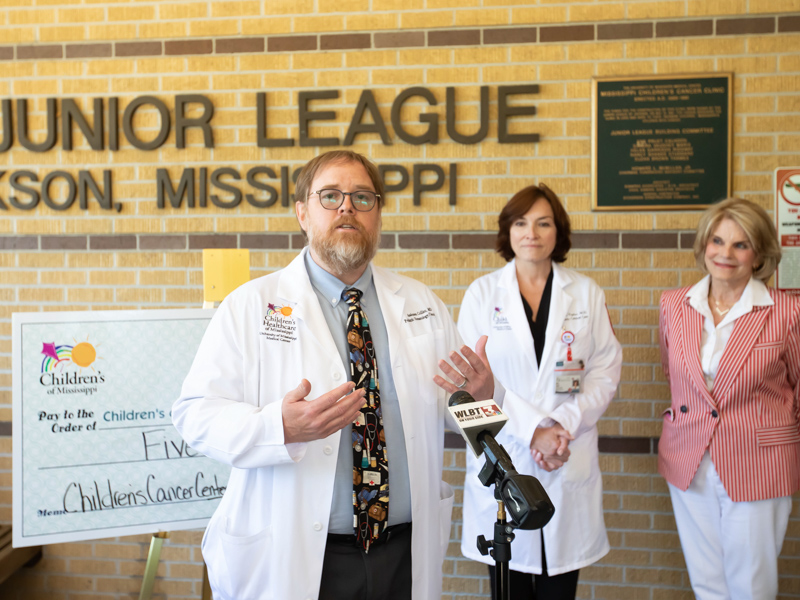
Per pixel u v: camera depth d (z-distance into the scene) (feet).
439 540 4.99
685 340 7.11
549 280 7.68
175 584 9.62
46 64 9.48
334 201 4.85
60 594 9.73
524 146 8.98
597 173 8.85
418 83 9.06
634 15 8.73
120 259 9.52
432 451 4.93
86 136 9.40
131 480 6.68
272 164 9.30
